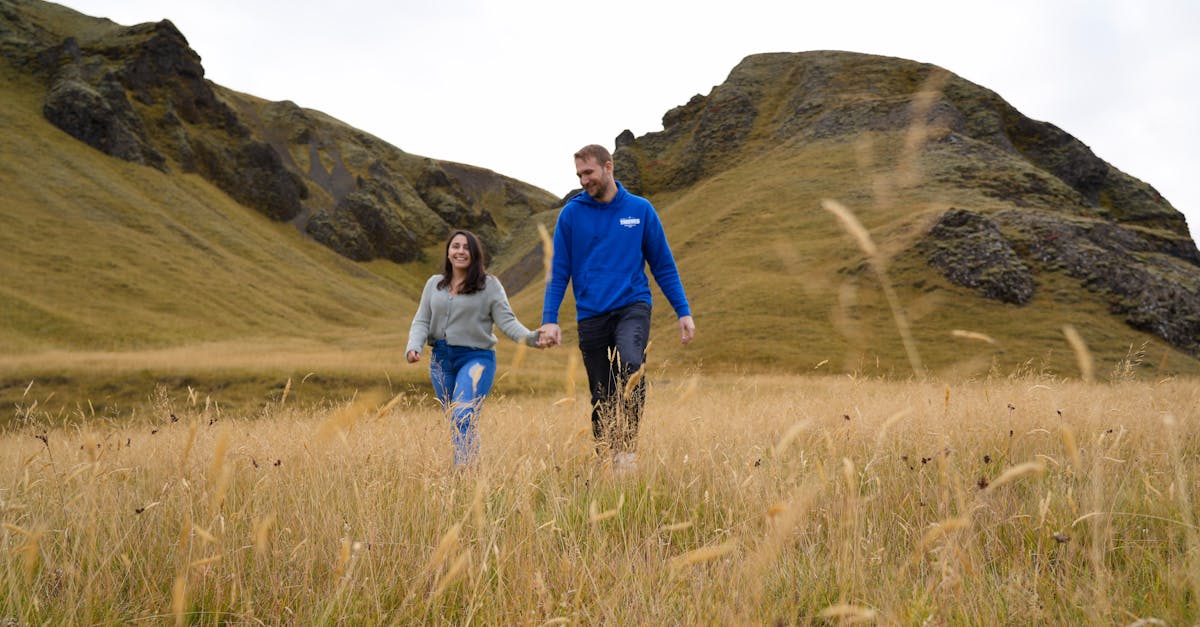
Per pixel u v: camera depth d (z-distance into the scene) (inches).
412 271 5777.6
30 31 4724.4
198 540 81.7
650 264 163.5
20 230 2940.5
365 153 6865.2
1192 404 176.4
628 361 136.7
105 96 4392.2
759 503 88.7
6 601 69.3
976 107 3708.2
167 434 139.7
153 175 4222.4
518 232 5826.8
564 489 106.8
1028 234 2299.5
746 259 2620.6
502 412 170.4
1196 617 61.2
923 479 105.6
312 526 87.9
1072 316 1952.5
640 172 4771.2
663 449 121.8
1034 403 151.4
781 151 4050.2
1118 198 3535.9
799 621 68.7
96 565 80.7
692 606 67.6
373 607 72.7
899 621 60.9
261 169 5324.8
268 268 3929.6
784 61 5162.4
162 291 2942.9
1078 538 82.7
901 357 1578.5
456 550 77.3
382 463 110.6
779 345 1838.1
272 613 71.7
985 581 73.9
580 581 71.5
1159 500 91.6
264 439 146.3
